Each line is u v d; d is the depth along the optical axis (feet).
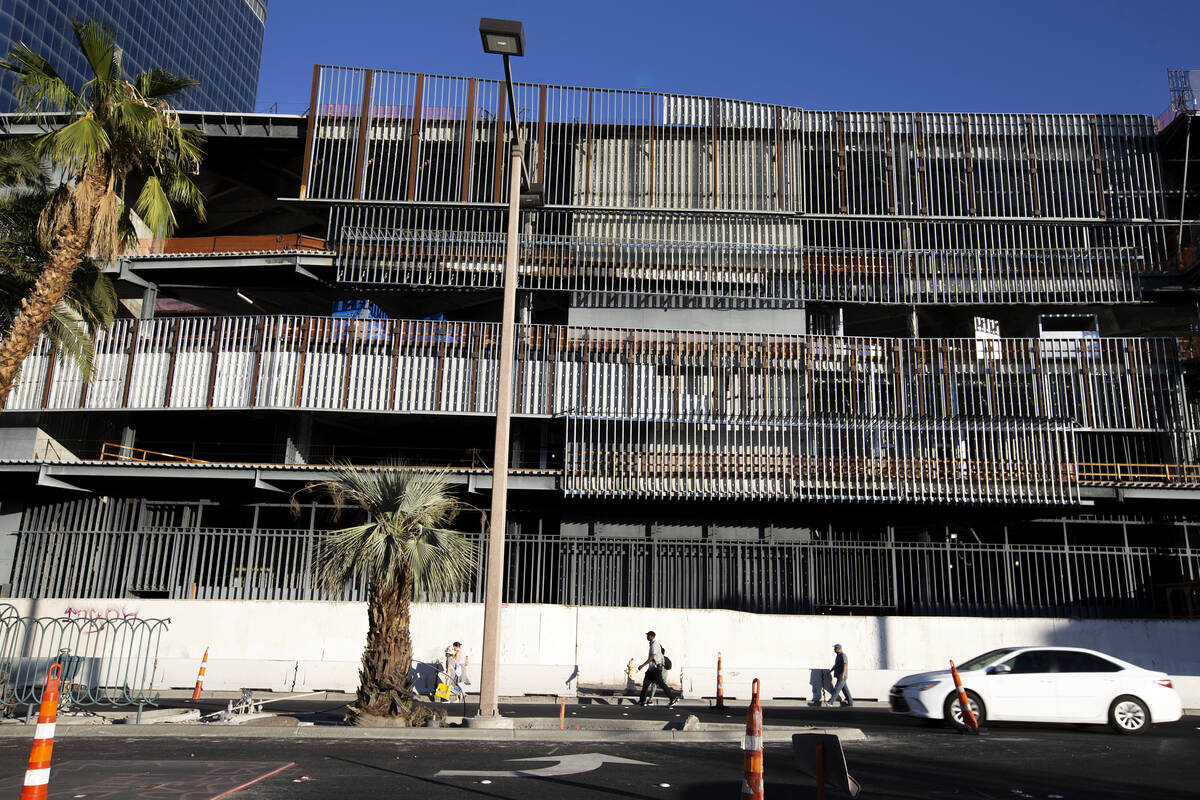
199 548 85.10
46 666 62.08
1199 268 96.48
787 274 98.32
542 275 97.19
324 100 99.71
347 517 78.74
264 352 93.61
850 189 100.01
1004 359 94.32
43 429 97.19
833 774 16.24
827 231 99.71
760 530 94.27
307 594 77.92
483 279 97.25
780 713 54.13
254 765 29.45
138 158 56.65
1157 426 92.84
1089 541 105.70
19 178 62.28
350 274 97.14
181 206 119.03
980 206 99.25
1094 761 33.17
